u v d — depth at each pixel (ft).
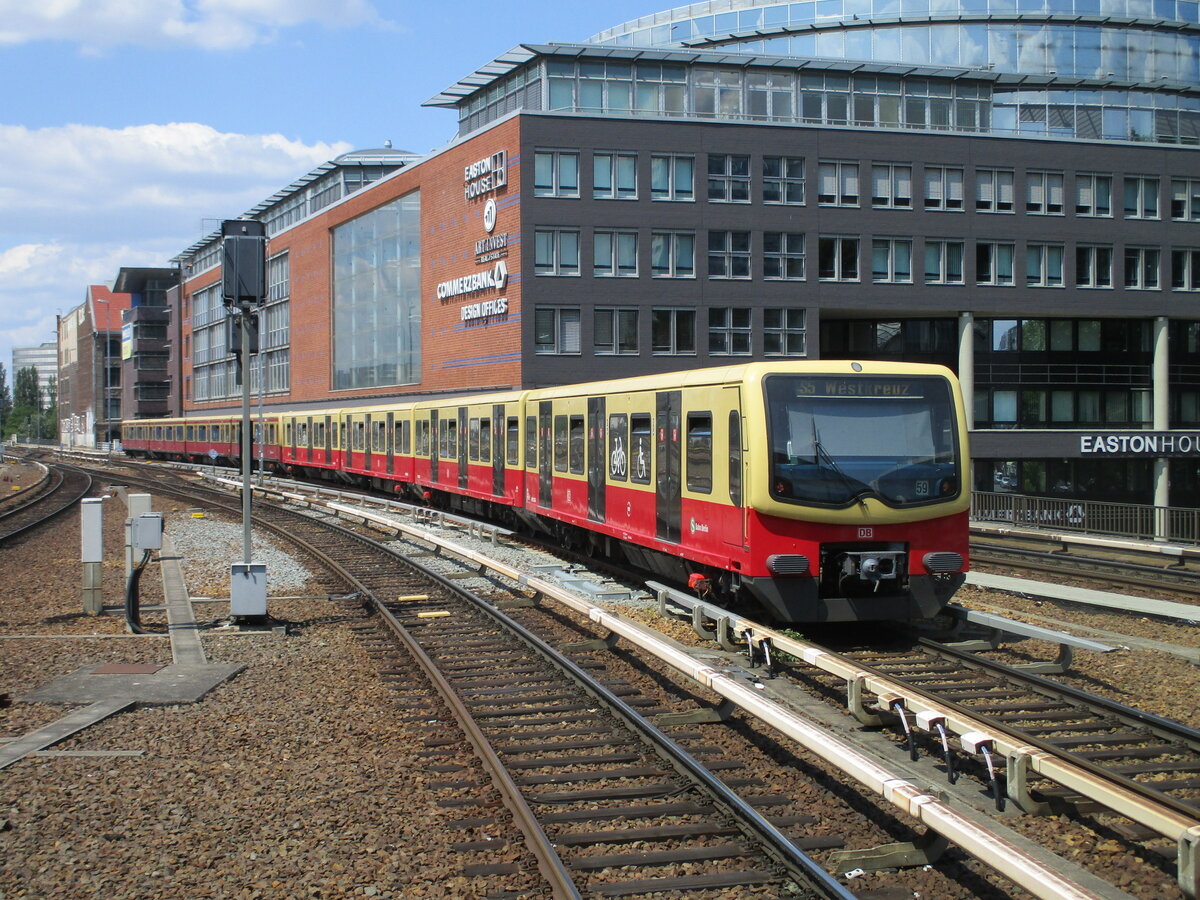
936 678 34.22
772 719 23.65
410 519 93.91
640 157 132.46
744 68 138.31
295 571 60.39
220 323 277.23
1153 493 152.35
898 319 149.69
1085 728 28.45
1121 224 144.87
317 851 19.85
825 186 136.15
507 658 36.81
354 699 31.35
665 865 19.36
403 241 171.32
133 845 20.10
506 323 135.54
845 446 39.01
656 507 48.24
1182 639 41.22
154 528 40.98
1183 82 168.45
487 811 22.02
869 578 38.86
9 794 22.80
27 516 103.14
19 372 608.60
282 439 169.78
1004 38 168.55
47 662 35.88
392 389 176.14
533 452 70.08
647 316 132.77
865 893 18.34
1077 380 152.76
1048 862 19.83
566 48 133.59
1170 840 20.22
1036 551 73.20
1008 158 141.08
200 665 35.35
